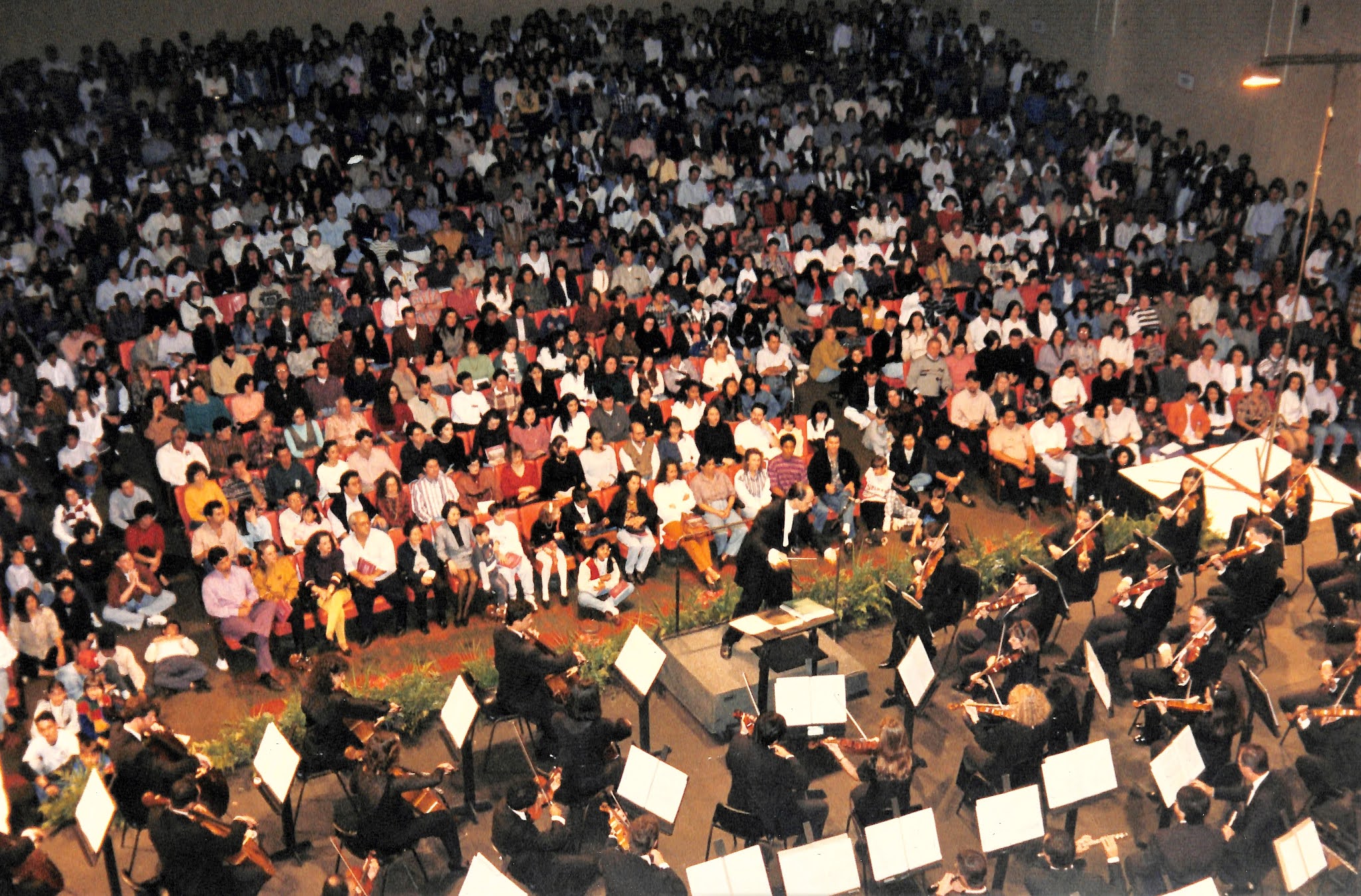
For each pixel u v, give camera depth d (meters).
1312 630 13.29
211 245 20.12
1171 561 11.89
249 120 23.70
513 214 21.31
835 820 10.39
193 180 22.17
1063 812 10.00
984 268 21.19
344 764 10.02
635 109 25.50
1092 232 22.12
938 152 23.98
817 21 28.78
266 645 12.25
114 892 9.10
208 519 13.14
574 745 9.59
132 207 21.14
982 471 16.39
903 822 8.51
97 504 15.45
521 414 15.38
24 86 22.64
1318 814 9.77
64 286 18.69
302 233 20.48
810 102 26.75
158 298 17.84
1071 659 12.22
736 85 26.56
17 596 11.89
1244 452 14.74
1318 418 16.78
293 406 16.11
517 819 8.78
